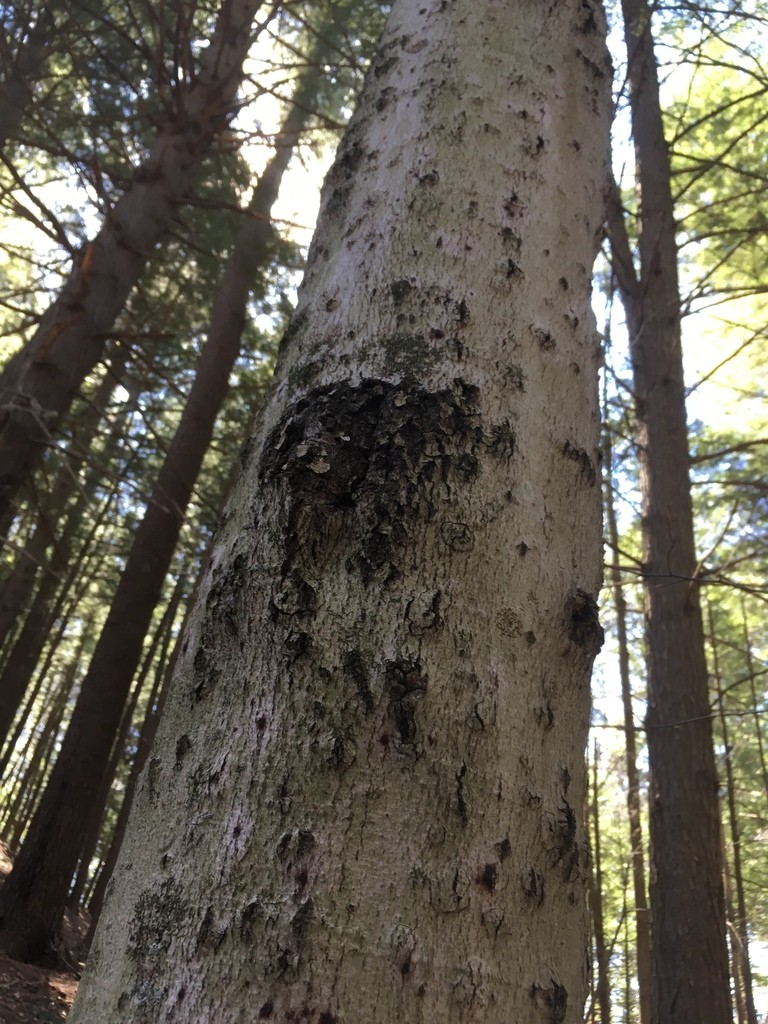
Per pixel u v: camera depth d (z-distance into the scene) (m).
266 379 6.48
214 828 0.62
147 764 0.71
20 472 3.28
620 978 9.27
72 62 5.01
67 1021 0.63
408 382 0.78
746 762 9.16
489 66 1.03
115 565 8.09
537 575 0.74
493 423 0.78
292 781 0.62
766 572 5.91
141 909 0.62
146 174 4.06
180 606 9.59
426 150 0.95
